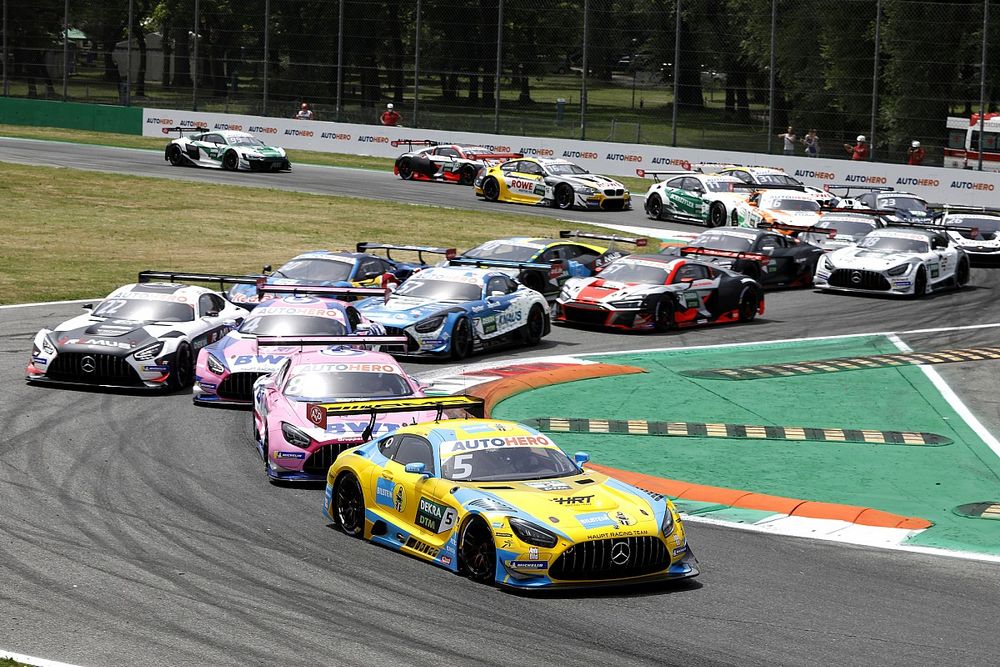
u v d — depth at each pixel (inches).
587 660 1261.1
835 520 1898.4
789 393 2876.5
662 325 3754.9
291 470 2022.6
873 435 2503.7
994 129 7485.2
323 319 2844.5
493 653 1275.8
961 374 3164.4
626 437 2418.8
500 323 3344.0
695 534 1802.4
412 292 3348.9
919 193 7475.4
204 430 2389.3
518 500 1536.7
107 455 2156.7
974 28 7755.9
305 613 1395.2
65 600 1413.6
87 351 2682.1
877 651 1309.1
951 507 1999.3
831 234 5142.7
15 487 1919.3
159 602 1419.8
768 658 1280.8
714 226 6038.4
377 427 2054.6
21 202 6225.4
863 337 3735.2
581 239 5649.6
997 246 5561.0
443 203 6820.9
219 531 1739.7
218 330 2967.5
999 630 1392.7
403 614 1397.6
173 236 5467.5
